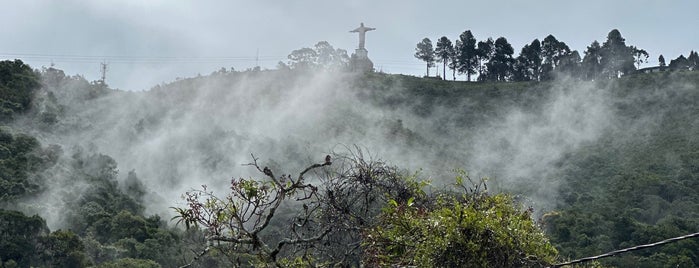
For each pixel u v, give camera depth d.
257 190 6.39
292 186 6.53
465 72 104.44
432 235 5.67
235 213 6.31
